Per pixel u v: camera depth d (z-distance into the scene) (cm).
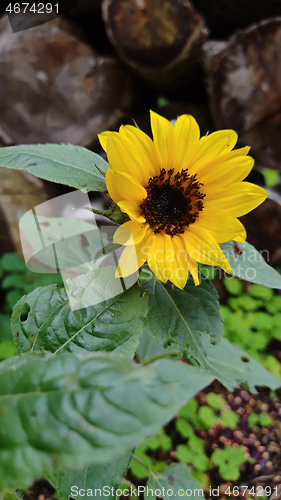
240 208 30
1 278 72
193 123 28
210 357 43
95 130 72
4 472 17
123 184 27
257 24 59
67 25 68
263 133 68
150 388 17
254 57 61
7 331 61
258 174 73
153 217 29
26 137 69
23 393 19
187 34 58
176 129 29
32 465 17
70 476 30
